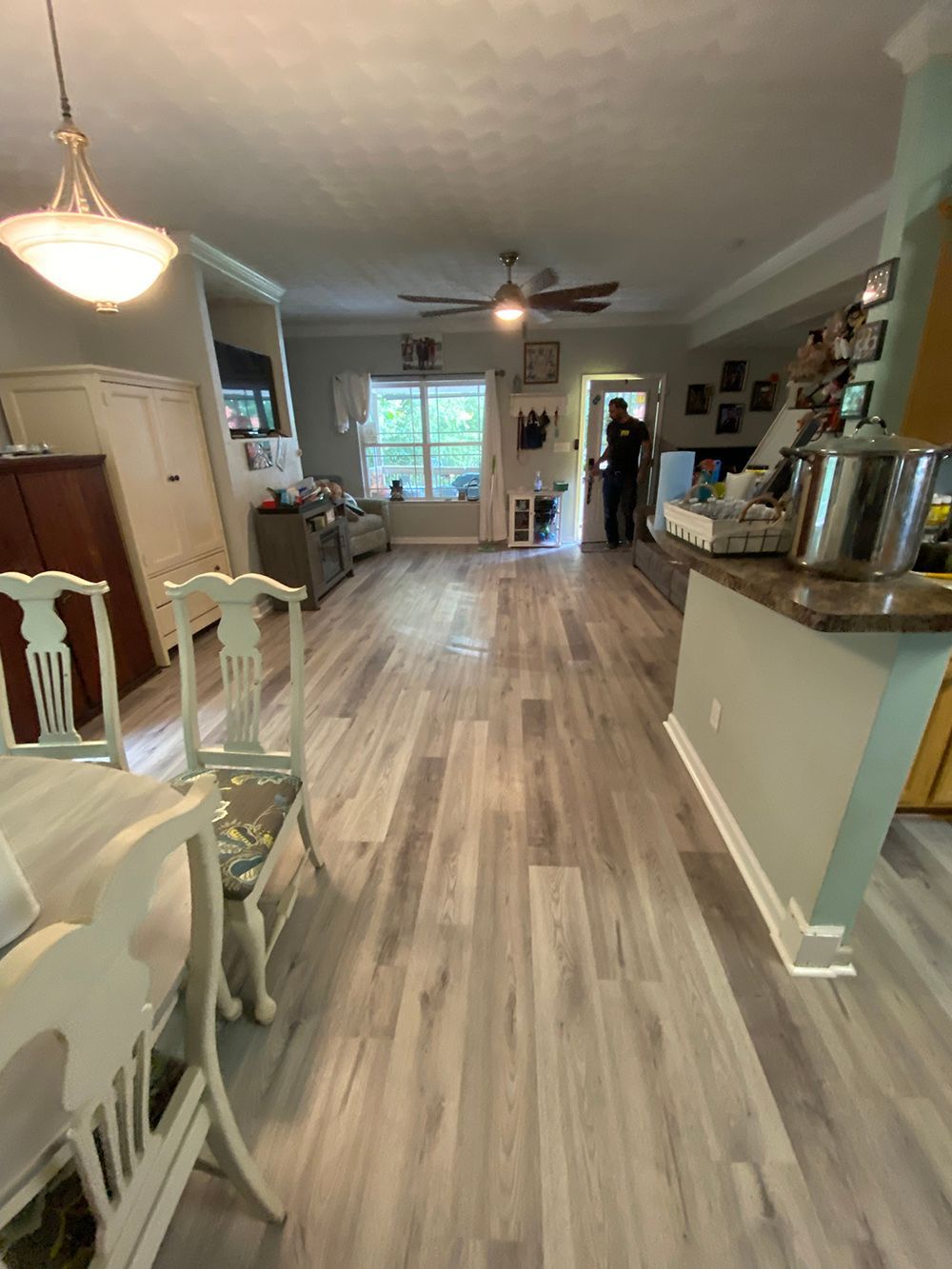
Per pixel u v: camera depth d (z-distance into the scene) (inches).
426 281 170.6
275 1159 41.3
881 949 56.7
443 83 73.9
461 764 89.7
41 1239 25.1
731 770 71.4
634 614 160.1
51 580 57.5
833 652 48.6
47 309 129.4
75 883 33.3
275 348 178.7
